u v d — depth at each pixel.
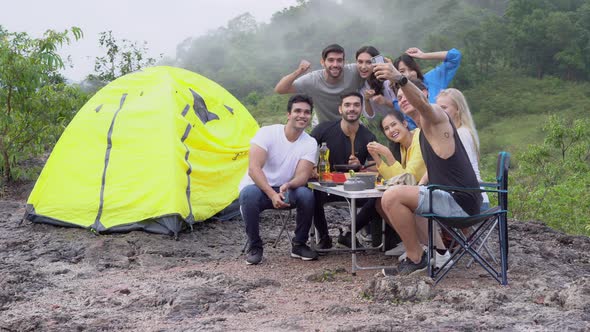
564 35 118.69
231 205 7.16
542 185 11.91
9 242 6.11
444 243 4.97
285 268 5.16
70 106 9.84
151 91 6.94
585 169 13.48
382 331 3.39
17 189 9.29
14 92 9.31
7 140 9.44
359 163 5.48
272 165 5.36
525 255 5.50
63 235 6.34
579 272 4.98
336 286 4.56
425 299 4.01
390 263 5.23
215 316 3.86
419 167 4.92
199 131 6.98
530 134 89.25
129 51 14.27
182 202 6.35
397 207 4.38
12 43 9.27
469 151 4.70
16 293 4.55
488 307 3.75
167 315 3.91
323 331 3.43
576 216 10.01
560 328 3.32
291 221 7.12
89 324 3.77
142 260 5.56
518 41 121.44
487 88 114.38
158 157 6.45
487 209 4.83
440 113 4.20
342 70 6.32
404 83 3.97
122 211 6.39
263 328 3.56
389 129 5.19
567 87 111.56
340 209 7.78
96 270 5.29
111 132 6.66
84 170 6.64
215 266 5.36
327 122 5.70
